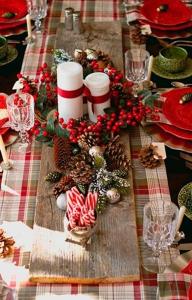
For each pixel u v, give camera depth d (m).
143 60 1.83
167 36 2.05
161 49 1.98
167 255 1.27
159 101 1.68
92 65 1.70
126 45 2.04
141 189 1.45
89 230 1.25
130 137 1.60
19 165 1.52
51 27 2.14
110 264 1.23
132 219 1.34
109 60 1.87
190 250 1.28
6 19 2.11
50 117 1.61
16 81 1.84
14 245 1.30
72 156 1.48
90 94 1.56
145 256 1.27
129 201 1.38
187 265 1.22
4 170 1.50
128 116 1.56
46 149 1.54
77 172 1.40
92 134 1.50
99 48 1.98
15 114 1.54
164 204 1.27
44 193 1.40
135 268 1.22
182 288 1.17
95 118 1.60
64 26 2.11
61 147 1.49
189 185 1.43
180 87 1.78
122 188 1.40
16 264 1.26
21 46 2.03
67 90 1.51
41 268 1.23
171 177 1.50
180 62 1.83
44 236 1.29
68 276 1.21
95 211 1.26
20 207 1.40
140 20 2.12
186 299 1.15
